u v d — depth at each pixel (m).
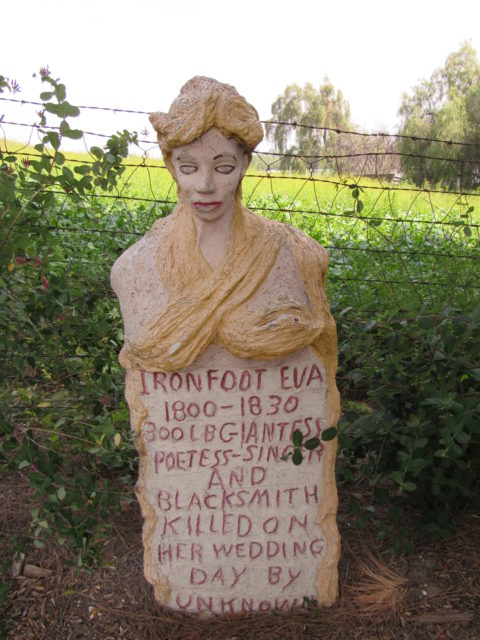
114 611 2.13
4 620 2.07
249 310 1.79
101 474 2.86
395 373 2.60
